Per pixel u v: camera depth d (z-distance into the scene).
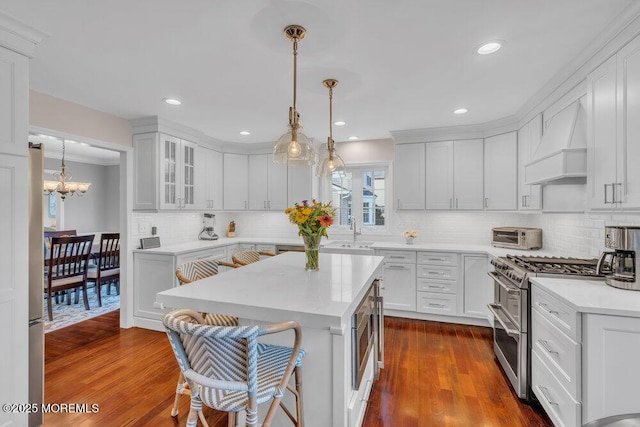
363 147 4.64
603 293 1.73
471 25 1.80
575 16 1.71
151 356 2.90
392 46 2.02
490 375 2.55
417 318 3.87
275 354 1.54
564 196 2.56
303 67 2.32
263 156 4.79
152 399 2.25
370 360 2.22
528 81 2.54
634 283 1.77
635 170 1.64
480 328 3.57
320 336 1.50
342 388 1.45
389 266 3.93
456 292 3.67
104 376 2.55
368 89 2.72
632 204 1.66
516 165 3.44
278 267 2.42
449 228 4.27
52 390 2.35
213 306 1.56
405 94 2.83
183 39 1.95
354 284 1.88
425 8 1.65
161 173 3.60
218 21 1.76
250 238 4.95
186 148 4.02
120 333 3.46
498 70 2.35
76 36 1.91
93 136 3.23
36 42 1.82
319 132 4.16
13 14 1.67
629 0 1.57
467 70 2.35
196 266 2.38
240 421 1.76
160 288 3.54
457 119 3.57
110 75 2.45
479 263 3.56
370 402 2.20
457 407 2.14
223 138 4.51
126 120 3.58
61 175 5.06
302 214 2.23
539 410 2.11
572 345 1.60
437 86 2.65
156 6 1.63
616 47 1.78
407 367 2.69
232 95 2.87
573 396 1.60
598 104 1.95
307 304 1.50
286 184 4.68
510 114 3.38
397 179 4.14
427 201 4.02
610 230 1.86
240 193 4.82
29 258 1.88
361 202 4.79
